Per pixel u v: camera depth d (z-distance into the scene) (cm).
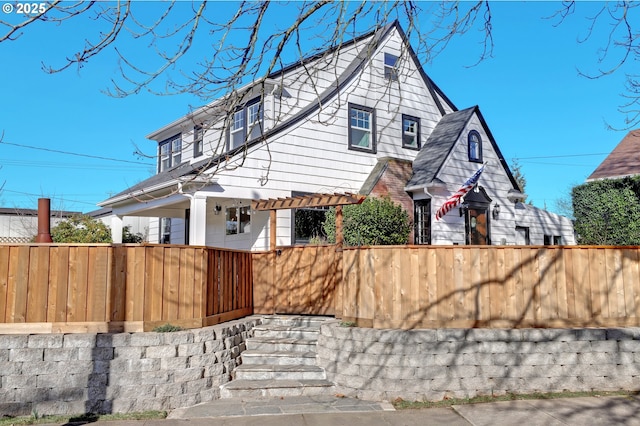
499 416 603
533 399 664
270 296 959
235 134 1495
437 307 718
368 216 1224
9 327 653
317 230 1395
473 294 724
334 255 896
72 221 1856
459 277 726
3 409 621
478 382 686
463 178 1539
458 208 1510
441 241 1448
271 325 877
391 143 1570
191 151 1717
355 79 1484
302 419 601
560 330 709
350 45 1523
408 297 721
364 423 587
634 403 641
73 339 643
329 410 634
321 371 738
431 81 1744
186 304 726
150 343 658
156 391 648
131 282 690
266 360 779
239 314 896
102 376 642
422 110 1678
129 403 639
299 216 1370
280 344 809
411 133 1638
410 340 689
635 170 2048
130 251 695
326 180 1408
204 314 746
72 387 635
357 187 1472
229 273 862
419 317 718
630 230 1580
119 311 682
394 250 730
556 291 736
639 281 755
